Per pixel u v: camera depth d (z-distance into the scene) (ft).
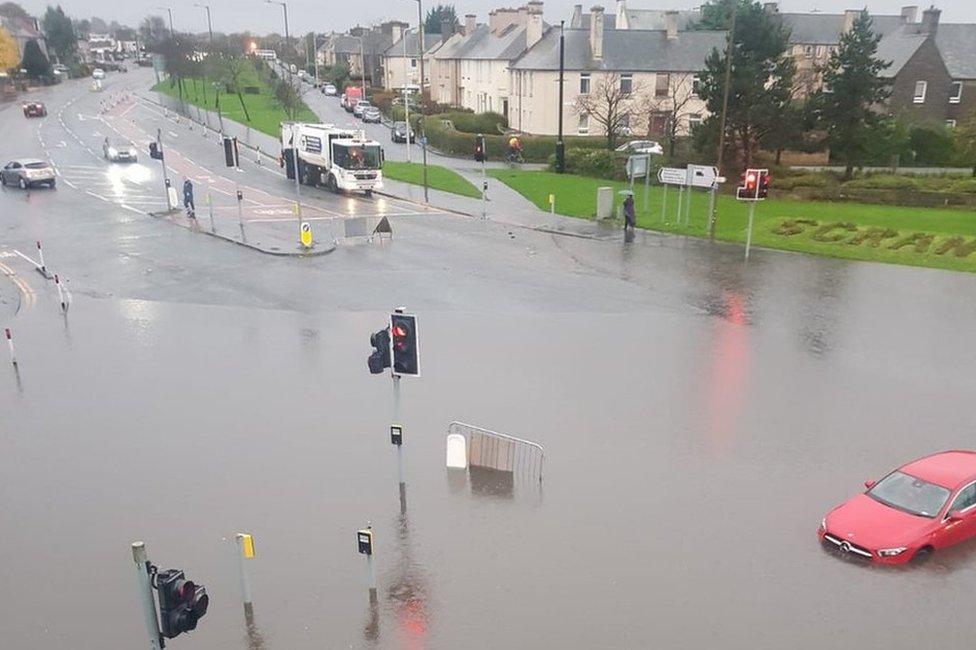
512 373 63.77
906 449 51.19
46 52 405.80
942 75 214.28
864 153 159.12
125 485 47.11
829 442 52.11
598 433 53.31
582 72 211.41
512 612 35.73
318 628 34.88
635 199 141.79
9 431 54.03
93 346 70.03
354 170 139.95
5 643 34.35
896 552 38.70
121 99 299.99
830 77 157.38
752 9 149.79
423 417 55.83
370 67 396.78
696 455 50.29
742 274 93.81
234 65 336.90
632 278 92.07
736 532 41.83
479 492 46.11
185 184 118.73
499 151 200.34
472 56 272.51
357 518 43.42
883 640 33.78
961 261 98.63
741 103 150.30
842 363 66.08
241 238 107.65
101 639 34.58
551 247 107.45
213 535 42.04
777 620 35.06
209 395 59.67
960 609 35.78
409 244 107.96
